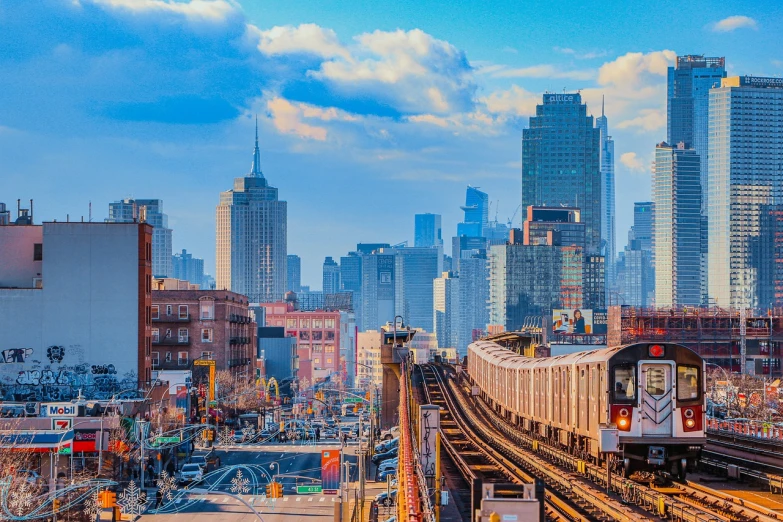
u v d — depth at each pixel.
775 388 149.50
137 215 178.38
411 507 34.81
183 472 116.56
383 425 177.00
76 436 103.06
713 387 150.88
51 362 138.88
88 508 87.44
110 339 139.38
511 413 103.00
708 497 52.09
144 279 141.00
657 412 58.38
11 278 143.25
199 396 160.00
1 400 129.75
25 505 78.69
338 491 97.81
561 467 67.38
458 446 86.06
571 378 70.25
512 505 31.05
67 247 139.75
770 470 61.22
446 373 177.50
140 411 120.69
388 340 183.88
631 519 45.00
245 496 110.69
